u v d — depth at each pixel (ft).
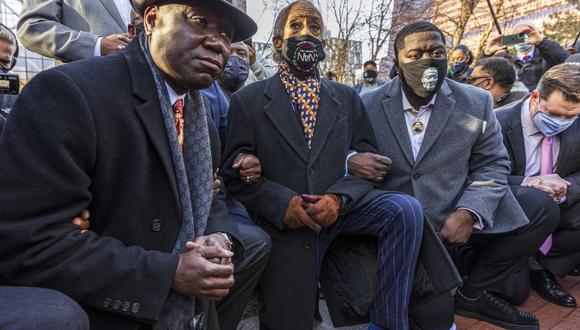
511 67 11.35
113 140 3.89
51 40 6.61
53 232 3.54
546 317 7.85
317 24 6.81
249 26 4.47
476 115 7.54
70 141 3.60
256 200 6.34
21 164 3.47
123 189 4.00
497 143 7.70
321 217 6.03
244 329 6.58
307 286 6.29
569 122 8.25
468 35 30.55
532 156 8.95
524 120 9.00
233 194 6.63
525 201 7.60
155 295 3.82
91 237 3.76
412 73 7.14
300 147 6.55
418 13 23.15
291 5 6.87
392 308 5.92
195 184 4.54
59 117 3.59
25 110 3.60
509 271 7.64
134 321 3.91
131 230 4.06
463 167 7.43
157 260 3.89
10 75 7.68
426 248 6.16
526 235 7.38
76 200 3.73
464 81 14.93
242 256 5.12
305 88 6.82
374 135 7.30
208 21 4.05
